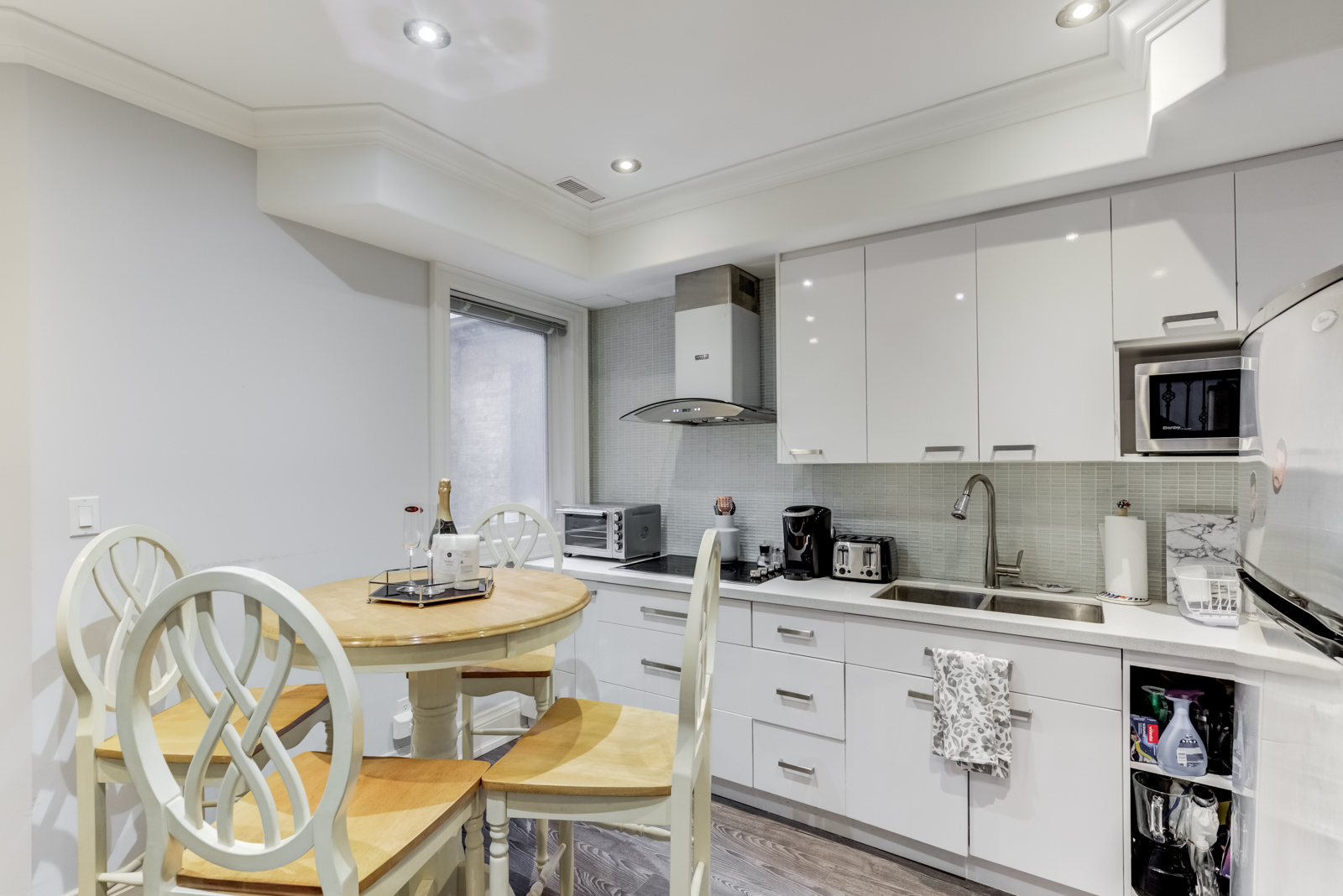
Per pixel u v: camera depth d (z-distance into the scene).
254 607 0.98
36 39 1.66
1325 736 0.87
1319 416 0.89
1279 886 1.03
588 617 2.94
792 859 2.11
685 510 3.35
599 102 2.06
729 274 2.84
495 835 1.34
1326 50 1.33
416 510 1.78
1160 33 1.57
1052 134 1.96
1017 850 1.89
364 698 2.52
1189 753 1.67
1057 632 1.84
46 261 1.71
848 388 2.49
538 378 3.56
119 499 1.84
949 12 1.64
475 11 1.63
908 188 2.21
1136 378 1.94
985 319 2.21
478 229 2.52
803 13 1.64
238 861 1.00
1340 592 0.82
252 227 2.17
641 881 2.02
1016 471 2.45
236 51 1.79
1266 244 1.78
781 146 2.34
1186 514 2.09
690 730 1.26
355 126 2.13
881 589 2.43
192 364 2.01
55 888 1.68
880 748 2.14
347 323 2.46
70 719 1.72
